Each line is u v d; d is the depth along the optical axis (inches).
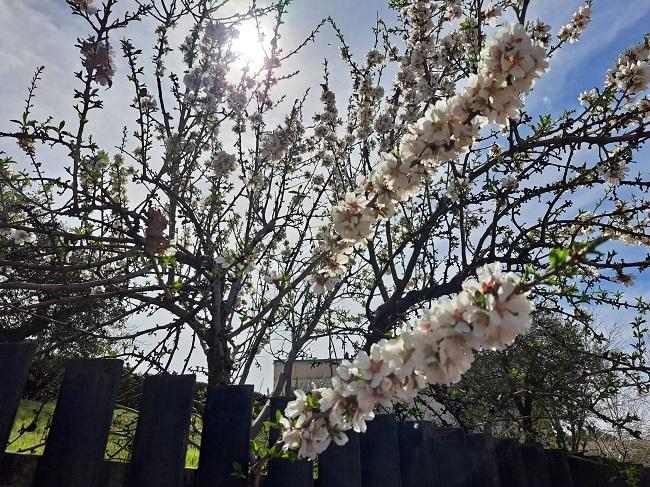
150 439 65.0
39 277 123.3
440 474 104.3
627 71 147.8
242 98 173.6
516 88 73.4
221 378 115.3
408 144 85.3
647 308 137.9
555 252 47.1
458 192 161.6
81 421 60.2
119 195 146.3
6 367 54.8
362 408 59.9
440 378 55.3
